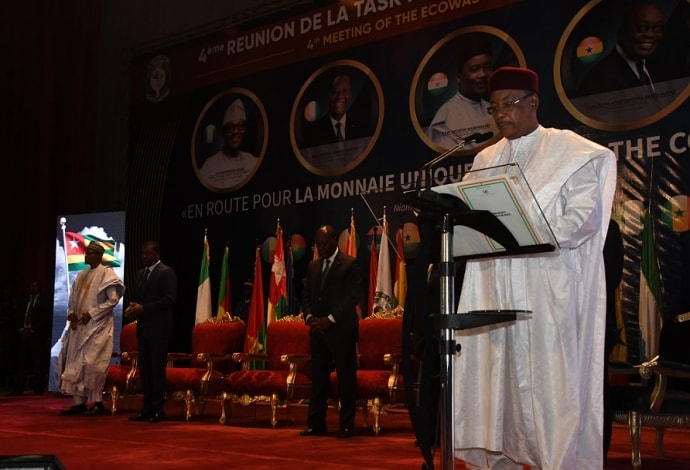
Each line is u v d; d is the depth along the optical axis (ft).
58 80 46.62
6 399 37.06
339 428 22.89
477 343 10.53
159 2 42.60
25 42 47.78
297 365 24.50
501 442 10.06
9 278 46.78
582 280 10.12
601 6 27.32
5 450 17.79
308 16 35.45
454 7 31.01
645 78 26.12
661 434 17.26
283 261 32.48
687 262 24.73
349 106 33.65
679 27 25.64
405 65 32.17
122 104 44.24
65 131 46.19
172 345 37.63
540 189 9.98
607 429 14.92
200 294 35.04
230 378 24.76
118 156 44.24
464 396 10.50
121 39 44.60
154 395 25.72
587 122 27.17
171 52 39.81
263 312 32.65
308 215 34.35
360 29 33.68
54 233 45.85
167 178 39.06
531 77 10.66
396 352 23.47
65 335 29.48
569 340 9.80
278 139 35.76
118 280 29.66
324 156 34.17
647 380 17.17
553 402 9.72
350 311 21.42
